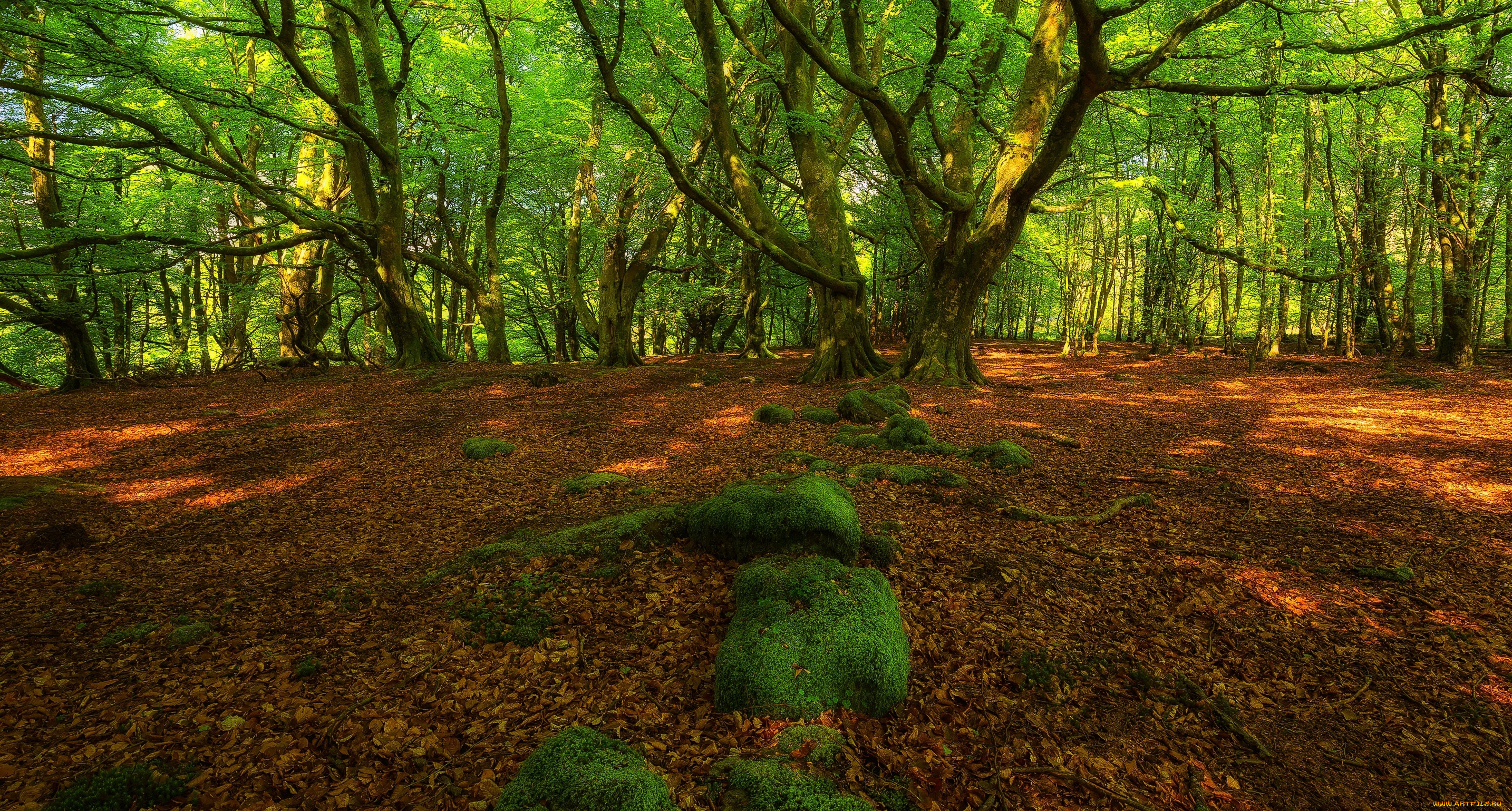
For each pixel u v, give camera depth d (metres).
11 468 9.12
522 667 3.94
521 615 4.50
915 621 4.44
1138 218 25.23
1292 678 3.99
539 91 22.70
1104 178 20.02
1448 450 8.45
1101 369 19.75
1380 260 19.73
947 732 3.41
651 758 3.11
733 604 4.40
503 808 2.65
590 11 12.86
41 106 17.64
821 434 10.11
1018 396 13.87
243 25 19.08
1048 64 14.05
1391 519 6.28
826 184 16.97
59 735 3.36
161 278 20.38
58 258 17.19
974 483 7.48
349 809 2.85
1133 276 30.02
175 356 22.53
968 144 16.12
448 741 3.28
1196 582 5.12
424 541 6.34
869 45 18.30
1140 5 9.55
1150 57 10.78
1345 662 4.13
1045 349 28.06
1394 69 16.61
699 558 5.18
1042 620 4.53
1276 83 11.63
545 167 22.98
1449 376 15.36
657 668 3.93
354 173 18.53
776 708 3.41
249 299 22.34
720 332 40.81
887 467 7.66
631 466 8.77
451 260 29.23
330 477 8.73
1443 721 3.59
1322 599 4.85
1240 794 3.12
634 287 20.88
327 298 22.72
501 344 21.75
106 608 4.90
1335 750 3.42
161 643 4.33
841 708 3.47
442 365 19.39
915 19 13.98
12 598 5.07
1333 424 10.33
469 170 22.00
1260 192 20.23
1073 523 6.27
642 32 15.66
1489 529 5.91
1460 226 17.17
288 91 19.39
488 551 5.50
